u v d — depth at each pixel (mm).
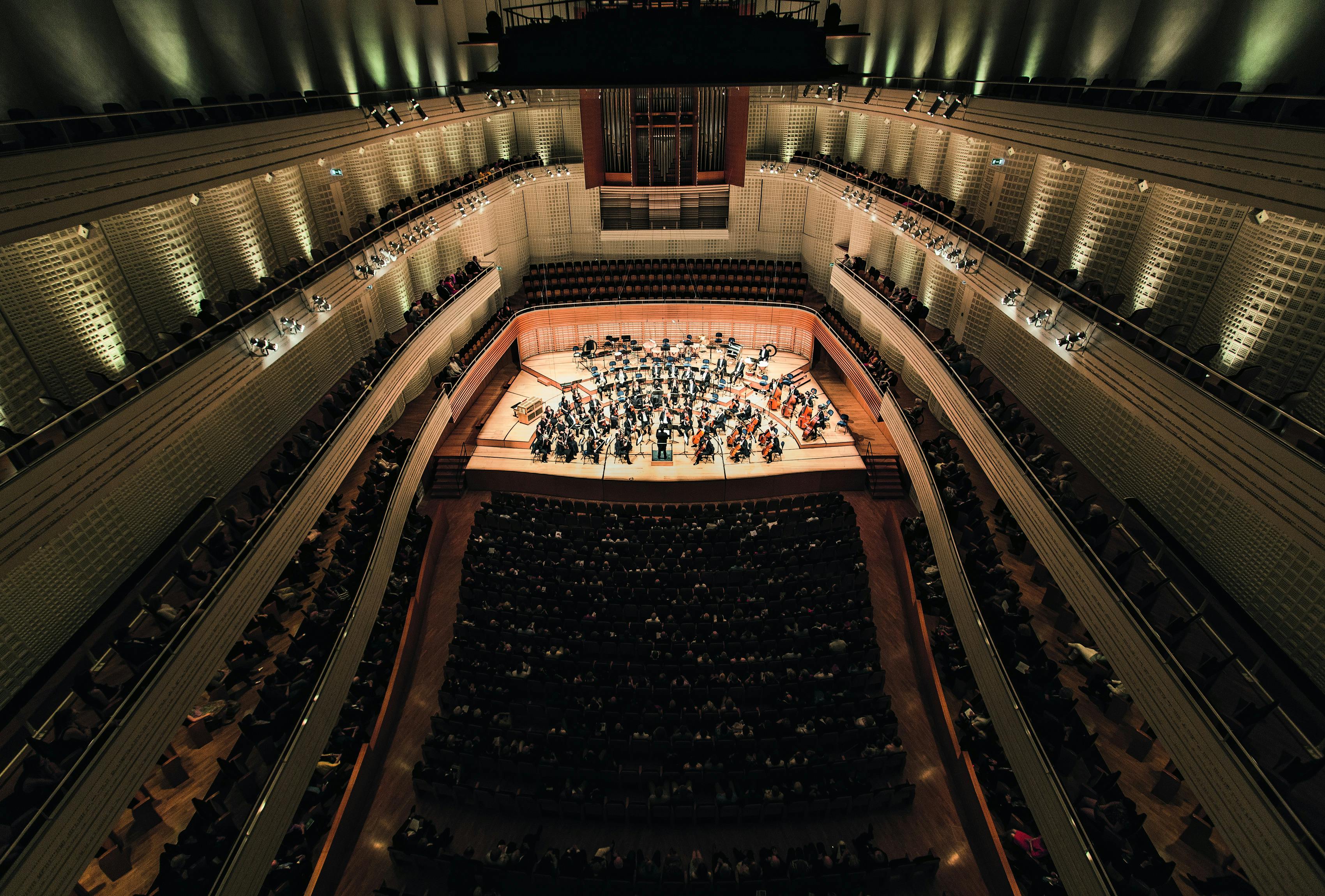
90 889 7664
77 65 10719
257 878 7840
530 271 24891
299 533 10672
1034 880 8844
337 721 11094
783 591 13977
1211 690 7836
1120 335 9539
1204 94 7391
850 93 18750
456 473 18984
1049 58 14328
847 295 20031
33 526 6508
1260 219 6918
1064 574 9250
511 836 10570
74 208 7074
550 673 12320
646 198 24391
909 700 12539
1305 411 8656
